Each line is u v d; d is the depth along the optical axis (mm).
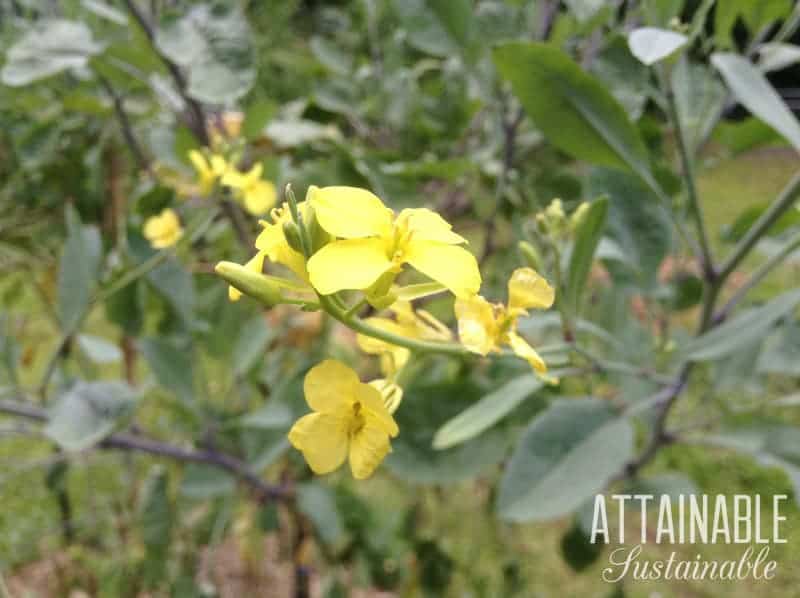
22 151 361
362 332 145
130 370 427
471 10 278
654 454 284
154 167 340
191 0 317
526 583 426
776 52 252
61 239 404
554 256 189
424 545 385
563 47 312
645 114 290
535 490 220
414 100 369
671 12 217
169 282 297
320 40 385
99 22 355
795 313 299
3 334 302
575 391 372
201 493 312
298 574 417
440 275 123
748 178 982
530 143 333
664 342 280
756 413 267
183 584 321
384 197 284
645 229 259
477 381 258
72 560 408
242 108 379
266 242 135
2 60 354
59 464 355
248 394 372
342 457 134
